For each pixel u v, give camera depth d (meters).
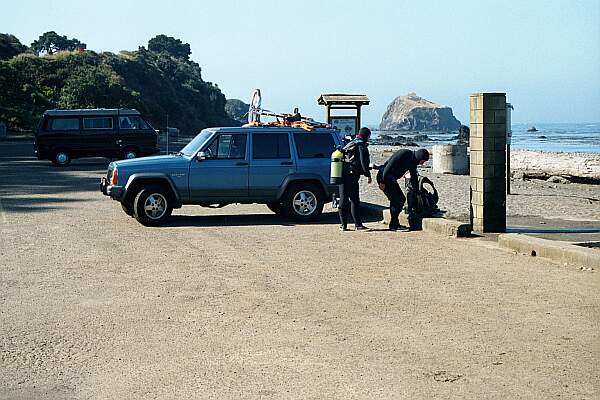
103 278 10.86
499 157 14.67
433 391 6.30
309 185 17.12
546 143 87.50
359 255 12.63
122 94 82.38
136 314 8.89
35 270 11.45
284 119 20.53
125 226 16.16
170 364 7.09
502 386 6.40
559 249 11.78
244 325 8.37
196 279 10.75
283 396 6.23
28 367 7.07
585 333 7.93
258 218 17.77
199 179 16.56
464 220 16.20
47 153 35.12
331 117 25.81
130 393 6.37
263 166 16.91
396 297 9.59
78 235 14.88
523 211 18.72
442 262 11.92
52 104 76.06
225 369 6.93
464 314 8.73
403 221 15.98
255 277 10.86
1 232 15.19
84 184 25.97
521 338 7.77
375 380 6.58
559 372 6.74
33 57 84.75
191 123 104.12
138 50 114.94
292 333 8.03
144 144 36.19
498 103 14.55
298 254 12.76
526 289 9.97
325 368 6.91
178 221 17.14
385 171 15.55
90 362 7.19
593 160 31.06
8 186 25.19
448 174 30.34
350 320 8.52
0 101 71.75
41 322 8.58
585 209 19.17
